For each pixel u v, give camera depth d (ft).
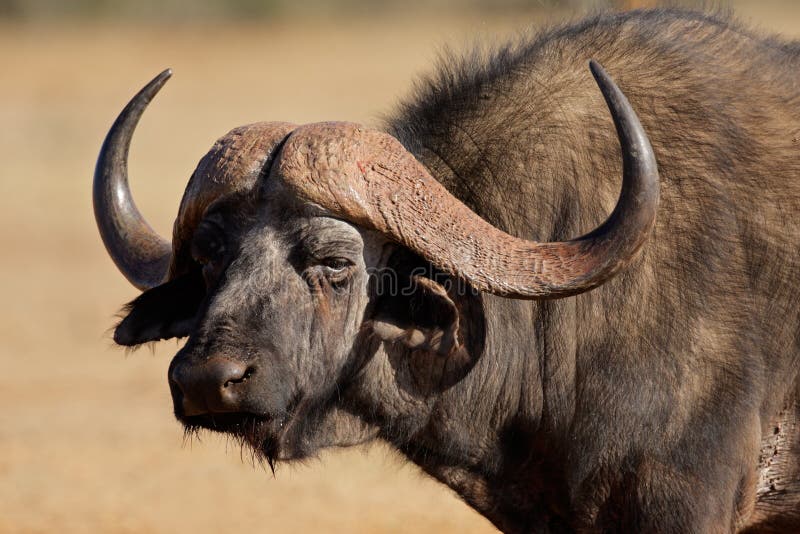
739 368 61.41
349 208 58.18
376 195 58.34
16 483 111.96
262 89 369.91
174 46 477.36
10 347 166.40
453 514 104.06
